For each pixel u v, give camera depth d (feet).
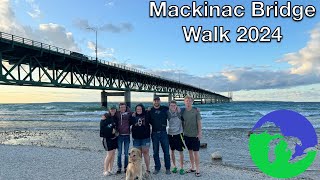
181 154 28.35
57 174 29.45
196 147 27.73
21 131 91.81
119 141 28.27
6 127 109.50
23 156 39.78
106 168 28.53
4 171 31.12
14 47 108.06
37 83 125.70
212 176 28.30
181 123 27.78
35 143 63.77
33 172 30.48
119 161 28.50
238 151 49.37
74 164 34.09
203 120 135.95
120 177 27.63
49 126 110.63
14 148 47.32
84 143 62.18
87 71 172.76
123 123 27.91
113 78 215.10
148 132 27.50
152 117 27.55
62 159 37.24
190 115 27.43
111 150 28.35
